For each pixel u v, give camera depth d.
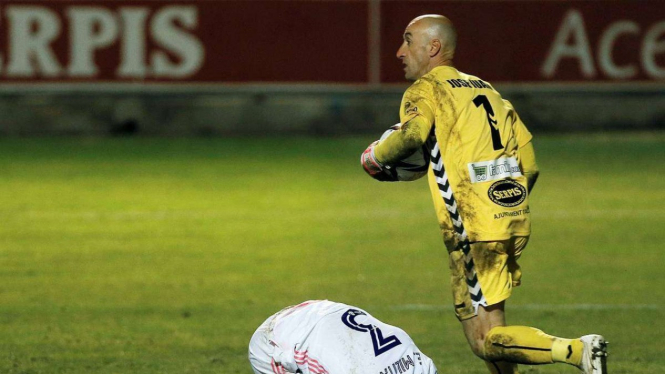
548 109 60.75
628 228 34.34
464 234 14.89
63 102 59.31
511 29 58.56
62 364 19.28
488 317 14.85
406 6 58.31
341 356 13.34
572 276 27.42
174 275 27.52
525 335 14.10
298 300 24.77
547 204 38.97
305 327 13.87
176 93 59.22
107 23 57.47
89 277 27.22
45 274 27.53
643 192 41.50
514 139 15.66
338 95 60.16
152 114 59.97
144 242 31.97
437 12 58.16
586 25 59.03
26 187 42.31
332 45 58.75
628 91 59.72
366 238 32.88
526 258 29.77
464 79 15.48
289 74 58.97
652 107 61.22
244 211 37.41
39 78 57.44
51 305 24.19
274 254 30.31
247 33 58.47
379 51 58.75
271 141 58.00
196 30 58.16
